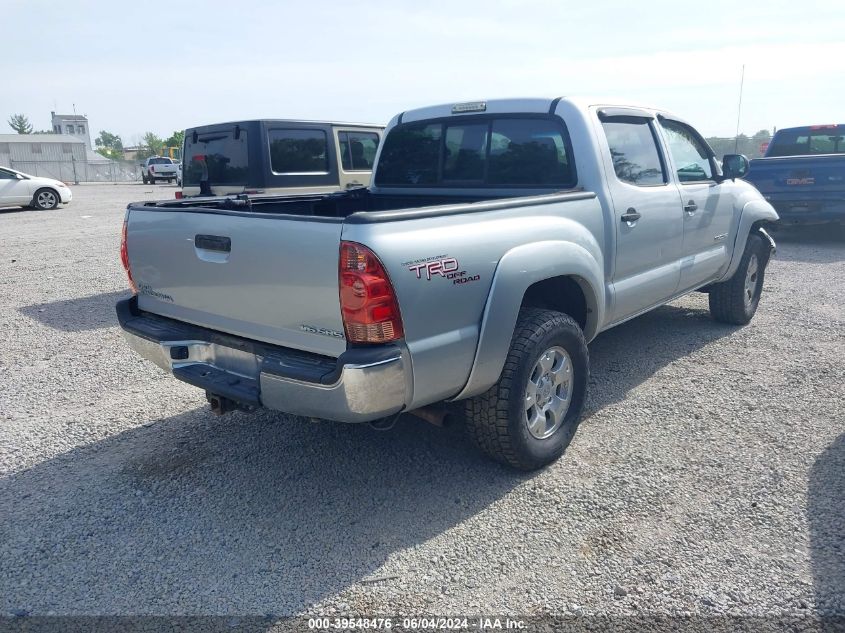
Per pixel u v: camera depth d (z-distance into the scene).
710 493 3.70
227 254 3.46
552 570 3.11
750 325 6.87
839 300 7.83
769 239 6.88
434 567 3.15
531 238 3.73
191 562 3.22
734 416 4.66
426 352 3.18
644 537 3.33
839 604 2.85
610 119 4.77
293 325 3.28
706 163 6.04
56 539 3.42
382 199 5.66
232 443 4.44
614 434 4.43
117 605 2.95
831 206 10.86
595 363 5.77
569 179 4.52
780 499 3.62
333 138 9.16
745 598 2.90
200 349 3.83
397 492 3.79
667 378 5.39
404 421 4.71
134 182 50.91
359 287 2.96
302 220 3.12
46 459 4.25
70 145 64.00
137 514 3.63
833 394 5.02
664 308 7.63
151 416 4.89
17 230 15.91
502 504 3.64
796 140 12.83
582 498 3.68
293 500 3.74
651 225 4.92
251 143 8.34
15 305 8.27
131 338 4.05
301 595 2.98
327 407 3.10
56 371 5.85
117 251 12.51
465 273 3.33
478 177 5.03
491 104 4.84
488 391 3.68
